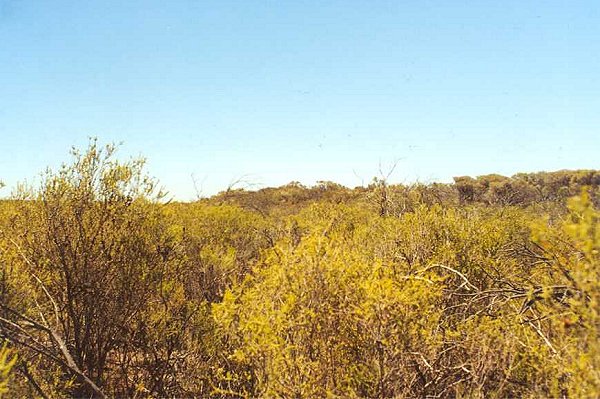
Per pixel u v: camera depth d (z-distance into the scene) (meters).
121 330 4.76
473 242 5.99
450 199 14.52
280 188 24.58
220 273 6.32
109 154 4.68
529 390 2.97
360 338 2.97
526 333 3.20
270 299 3.10
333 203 11.39
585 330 2.56
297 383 2.87
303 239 3.25
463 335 3.44
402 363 2.92
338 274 3.04
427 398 2.98
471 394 3.04
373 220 9.18
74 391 4.29
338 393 2.87
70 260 4.55
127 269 4.72
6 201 4.65
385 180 12.59
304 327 2.96
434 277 3.48
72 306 4.46
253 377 3.43
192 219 7.71
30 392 3.85
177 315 5.18
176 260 5.46
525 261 6.13
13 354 3.86
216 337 4.47
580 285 2.42
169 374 4.79
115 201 4.68
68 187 4.56
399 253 5.99
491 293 4.24
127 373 4.93
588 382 2.34
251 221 9.77
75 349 4.55
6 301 4.24
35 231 4.57
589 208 2.36
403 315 2.90
